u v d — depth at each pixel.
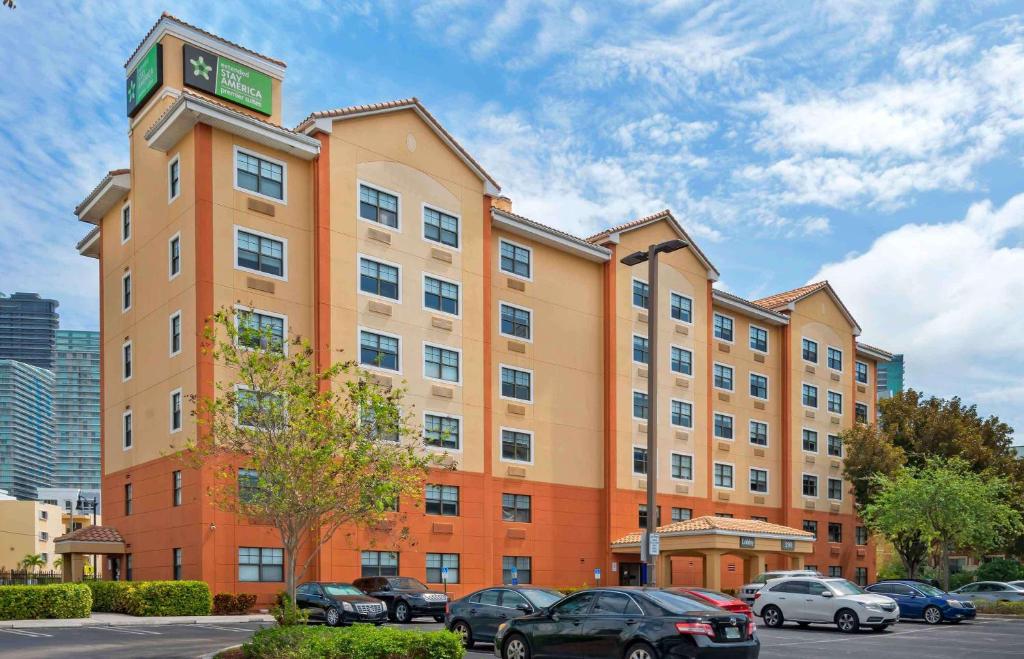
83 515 96.69
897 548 52.62
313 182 36.09
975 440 55.94
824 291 61.31
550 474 43.50
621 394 46.81
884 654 21.84
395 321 37.56
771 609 29.58
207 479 31.30
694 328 51.31
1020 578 55.09
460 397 39.59
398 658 15.80
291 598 18.02
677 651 15.05
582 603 16.75
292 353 34.38
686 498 49.19
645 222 49.28
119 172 39.38
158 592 29.73
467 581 38.41
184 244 33.81
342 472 18.22
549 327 44.78
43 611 28.53
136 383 37.03
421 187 39.59
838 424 60.59
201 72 37.47
